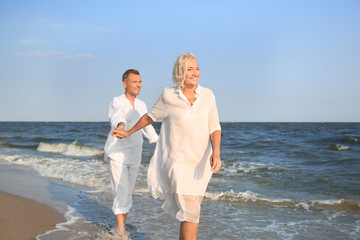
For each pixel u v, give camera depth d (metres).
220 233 3.90
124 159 3.62
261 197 5.80
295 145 16.89
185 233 2.51
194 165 2.49
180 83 2.44
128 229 3.92
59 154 13.66
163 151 2.59
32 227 3.79
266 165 10.10
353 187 6.74
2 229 3.62
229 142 19.36
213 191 6.34
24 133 31.02
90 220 4.18
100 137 23.34
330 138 21.25
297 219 4.55
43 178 7.33
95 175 7.62
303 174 8.31
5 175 7.69
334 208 5.18
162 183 2.60
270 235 3.86
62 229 3.78
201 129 2.46
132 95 3.77
